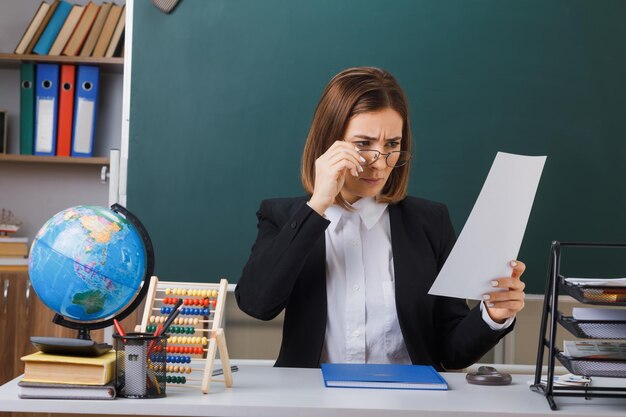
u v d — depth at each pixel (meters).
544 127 2.99
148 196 2.96
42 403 1.32
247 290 1.73
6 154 3.24
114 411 1.31
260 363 2.61
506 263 1.48
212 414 1.31
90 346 1.36
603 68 3.00
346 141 1.78
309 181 1.88
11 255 3.14
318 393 1.42
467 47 2.99
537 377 1.52
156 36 2.98
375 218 1.91
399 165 1.85
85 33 3.27
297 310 1.82
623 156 2.99
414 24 2.99
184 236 2.96
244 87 2.98
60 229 1.41
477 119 2.99
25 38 3.23
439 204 2.01
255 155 2.98
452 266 1.46
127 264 1.42
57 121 3.27
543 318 1.54
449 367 1.85
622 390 1.42
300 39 2.98
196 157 2.97
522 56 3.00
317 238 1.68
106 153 3.50
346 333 1.82
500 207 1.37
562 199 2.98
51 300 1.42
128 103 2.97
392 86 1.81
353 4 2.99
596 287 1.41
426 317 1.84
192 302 1.62
